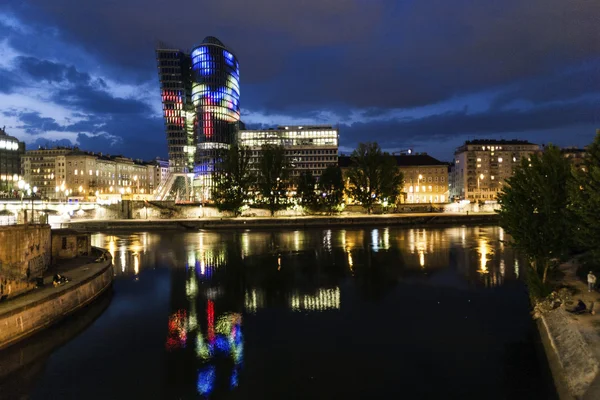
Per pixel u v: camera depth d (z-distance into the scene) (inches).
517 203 1134.4
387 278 1674.5
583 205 930.1
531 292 1211.2
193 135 7091.5
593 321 890.1
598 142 966.4
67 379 822.5
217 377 829.8
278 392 770.8
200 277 1731.1
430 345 978.1
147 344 995.9
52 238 1620.3
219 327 1115.9
